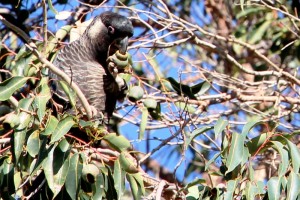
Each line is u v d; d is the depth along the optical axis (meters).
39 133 8.81
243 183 9.19
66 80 9.28
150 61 10.95
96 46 10.99
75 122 8.96
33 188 9.50
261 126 12.97
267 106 13.56
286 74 11.96
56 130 8.70
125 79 10.76
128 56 10.79
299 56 13.29
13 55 11.70
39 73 9.52
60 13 10.18
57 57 11.00
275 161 12.23
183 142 9.97
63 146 8.80
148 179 9.70
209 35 11.99
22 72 10.55
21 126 8.77
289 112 11.95
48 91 8.96
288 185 8.59
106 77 10.91
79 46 11.05
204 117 11.81
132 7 12.24
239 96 11.85
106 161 9.47
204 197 9.04
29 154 8.95
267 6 11.83
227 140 8.96
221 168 9.02
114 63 10.45
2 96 9.00
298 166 8.70
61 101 10.07
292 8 13.34
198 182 9.09
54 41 11.20
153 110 10.12
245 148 8.77
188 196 9.15
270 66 13.18
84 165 8.98
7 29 12.53
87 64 10.95
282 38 13.31
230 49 14.48
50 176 8.70
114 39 10.96
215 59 14.77
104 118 11.16
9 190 8.96
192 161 13.76
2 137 9.12
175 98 11.47
